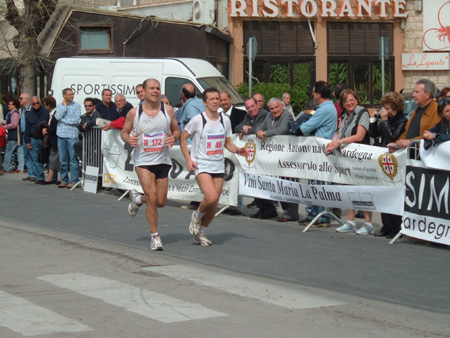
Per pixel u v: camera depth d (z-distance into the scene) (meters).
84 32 26.02
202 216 10.58
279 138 12.47
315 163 11.91
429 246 10.63
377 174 10.91
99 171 16.45
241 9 29.78
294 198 12.24
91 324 6.76
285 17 30.36
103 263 9.47
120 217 13.19
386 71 32.03
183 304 7.49
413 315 7.29
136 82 19.88
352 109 11.48
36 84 27.36
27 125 18.34
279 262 9.62
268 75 30.66
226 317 7.05
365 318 7.13
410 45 31.84
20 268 9.13
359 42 31.33
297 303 7.64
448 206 9.98
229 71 30.33
